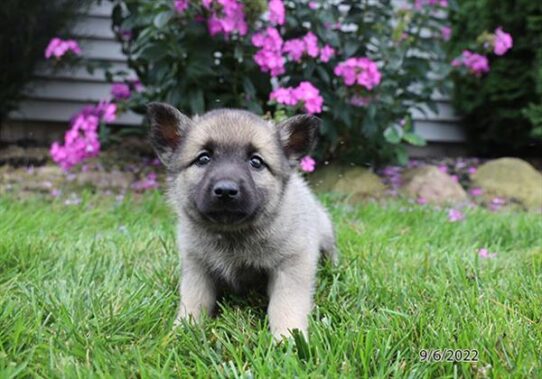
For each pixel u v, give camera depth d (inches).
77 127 58.4
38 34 66.3
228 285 36.1
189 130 35.2
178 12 53.4
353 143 64.3
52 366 25.7
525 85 73.5
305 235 34.5
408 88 70.2
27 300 33.0
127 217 50.1
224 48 57.9
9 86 66.8
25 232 42.9
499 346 27.5
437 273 38.4
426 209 56.2
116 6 62.9
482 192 66.6
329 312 33.2
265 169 34.2
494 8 74.7
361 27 61.8
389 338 27.4
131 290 35.0
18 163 65.9
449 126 81.4
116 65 73.7
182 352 28.2
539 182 67.5
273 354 26.5
